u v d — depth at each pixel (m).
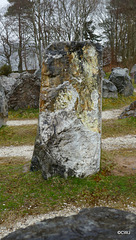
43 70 4.87
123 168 5.59
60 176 4.84
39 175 5.00
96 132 4.96
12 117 13.97
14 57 37.53
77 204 4.12
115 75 17.44
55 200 4.23
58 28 26.48
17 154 8.02
